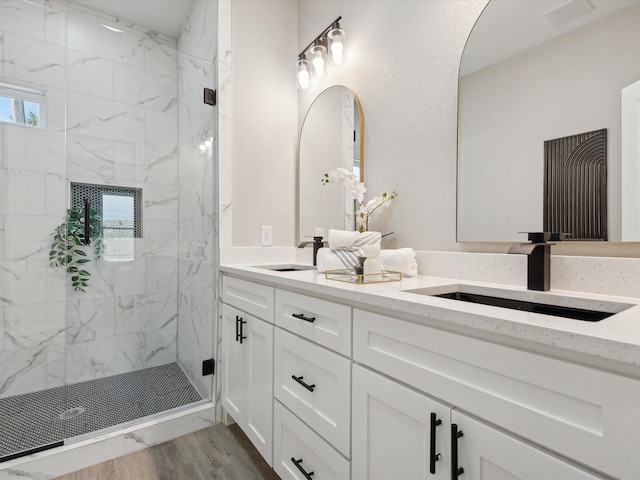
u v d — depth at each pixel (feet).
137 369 6.97
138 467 4.99
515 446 1.97
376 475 2.89
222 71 6.40
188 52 8.20
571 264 3.24
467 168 4.17
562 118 3.37
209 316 6.58
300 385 3.89
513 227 3.72
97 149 6.63
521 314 2.11
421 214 4.76
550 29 3.49
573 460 1.76
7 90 5.82
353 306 3.18
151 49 7.59
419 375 2.53
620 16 3.03
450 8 4.45
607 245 3.11
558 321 1.93
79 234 6.43
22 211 5.90
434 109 4.61
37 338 6.05
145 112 7.32
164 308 7.30
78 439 5.16
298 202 7.32
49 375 6.13
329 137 6.41
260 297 4.84
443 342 2.37
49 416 5.67
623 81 2.99
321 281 3.74
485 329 2.07
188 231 7.50
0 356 5.75
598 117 3.13
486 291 3.57
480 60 4.06
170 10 8.11
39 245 6.06
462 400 2.24
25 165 5.91
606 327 1.81
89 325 6.52
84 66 6.60
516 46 3.75
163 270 7.31
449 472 2.31
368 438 2.97
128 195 6.93
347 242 4.97
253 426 4.96
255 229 6.75
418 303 2.47
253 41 6.88
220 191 6.31
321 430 3.53
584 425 1.72
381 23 5.44
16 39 5.96
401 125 5.06
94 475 4.81
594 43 3.18
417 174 4.82
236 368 5.54
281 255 7.00
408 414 2.60
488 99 3.98
